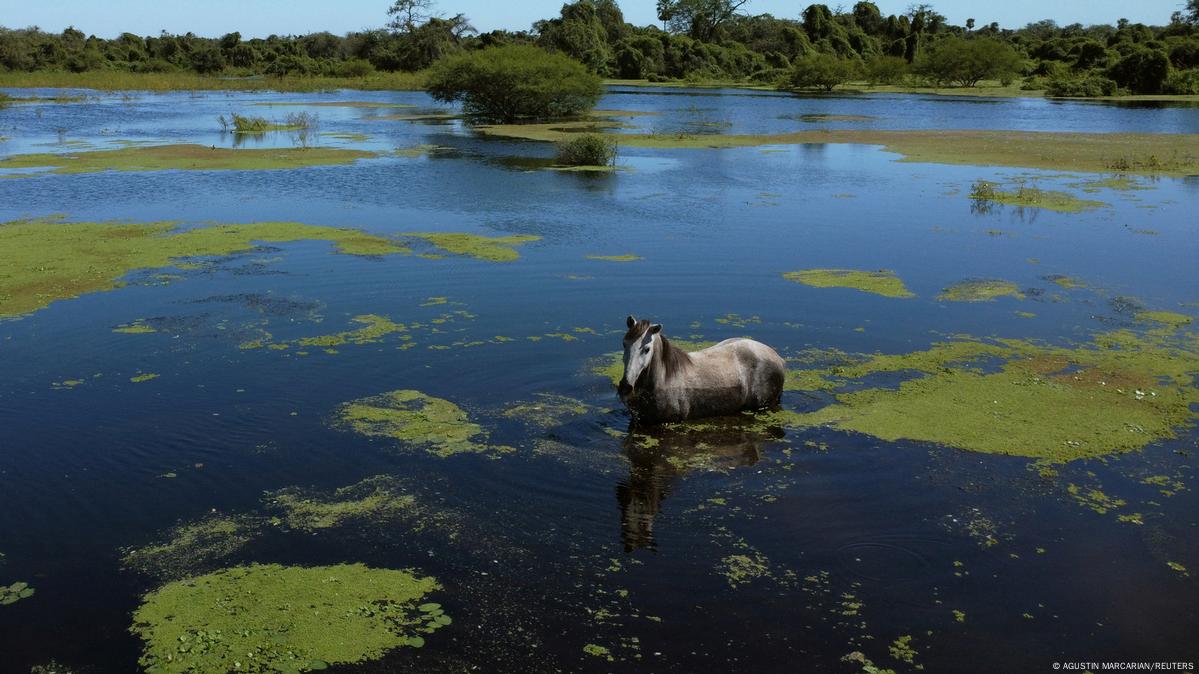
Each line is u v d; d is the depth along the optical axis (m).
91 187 25.78
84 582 6.58
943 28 139.50
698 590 6.47
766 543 7.09
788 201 24.11
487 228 19.95
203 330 12.21
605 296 14.00
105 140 39.81
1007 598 6.41
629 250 17.55
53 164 30.67
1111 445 8.81
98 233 18.94
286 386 10.18
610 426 9.23
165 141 39.50
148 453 8.57
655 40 113.50
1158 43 94.62
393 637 5.93
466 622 6.09
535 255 17.03
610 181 28.19
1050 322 12.87
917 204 23.55
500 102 53.41
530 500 7.73
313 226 19.89
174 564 6.80
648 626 6.06
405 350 11.38
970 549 7.02
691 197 24.84
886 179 28.66
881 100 75.69
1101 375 10.73
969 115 58.69
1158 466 8.39
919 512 7.57
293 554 6.92
